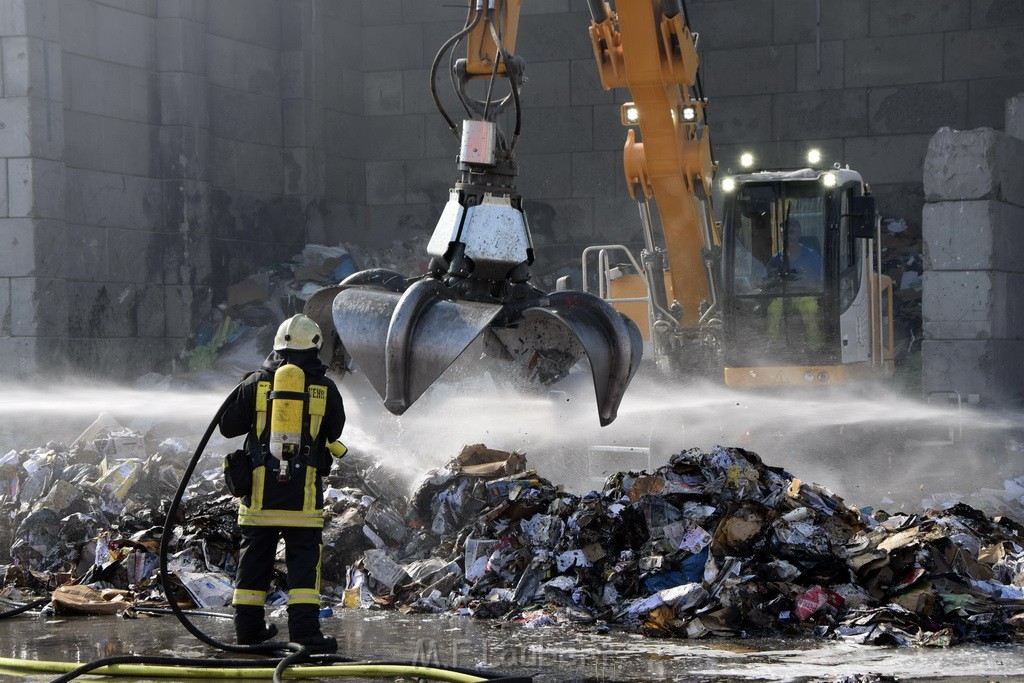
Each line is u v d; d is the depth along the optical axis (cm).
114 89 4538
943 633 1518
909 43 5234
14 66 4069
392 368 1330
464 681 1314
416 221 5828
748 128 5434
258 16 5222
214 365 4638
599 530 1853
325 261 5144
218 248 4959
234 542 1991
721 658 1436
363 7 5841
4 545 2166
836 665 1391
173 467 2466
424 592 1841
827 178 2886
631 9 2512
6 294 4084
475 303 1363
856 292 2959
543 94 5650
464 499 2070
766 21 5394
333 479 2225
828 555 1705
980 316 3653
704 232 3012
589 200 5609
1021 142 4044
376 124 5859
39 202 4084
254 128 5188
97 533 2102
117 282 4525
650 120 2717
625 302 3222
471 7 1538
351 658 1427
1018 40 5100
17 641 1573
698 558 1750
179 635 1608
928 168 3722
